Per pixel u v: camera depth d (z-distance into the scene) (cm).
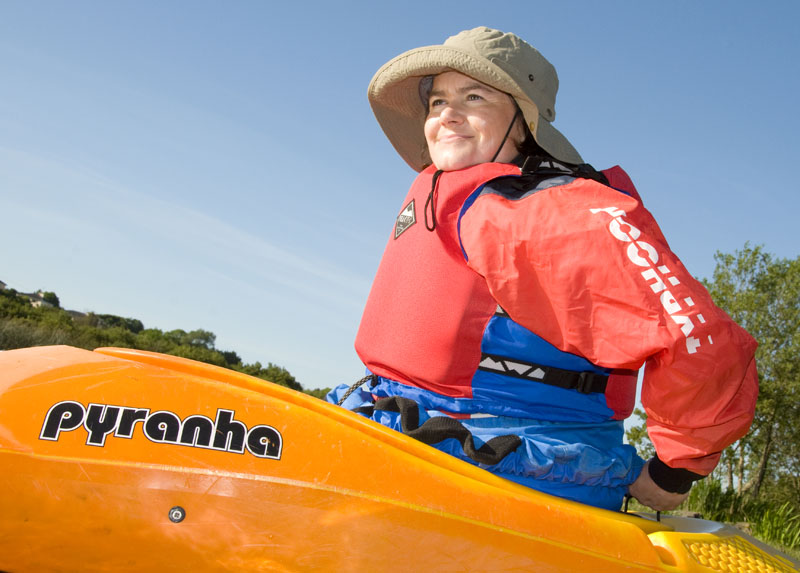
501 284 133
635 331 121
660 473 138
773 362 2152
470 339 142
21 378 111
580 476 134
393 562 105
